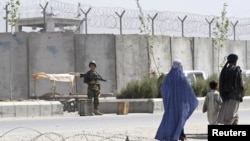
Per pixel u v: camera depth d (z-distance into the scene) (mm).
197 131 31859
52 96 54625
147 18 73938
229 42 87125
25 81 70125
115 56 73938
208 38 84500
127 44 74812
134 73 75125
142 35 75625
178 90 24516
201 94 54062
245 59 90125
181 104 24375
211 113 29484
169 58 79438
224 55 86188
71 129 33094
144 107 49188
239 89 27703
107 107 49406
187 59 81875
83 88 71000
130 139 26906
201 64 83438
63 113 46594
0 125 36688
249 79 60656
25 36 70438
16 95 69438
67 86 69562
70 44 71938
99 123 37906
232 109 27656
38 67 70750
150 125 35906
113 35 73938
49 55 71000
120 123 37812
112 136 27141
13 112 43844
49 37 71125
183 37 81750
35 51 70812
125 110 47531
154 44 77188
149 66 76000
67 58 71688
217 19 80625
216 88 29828
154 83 52500
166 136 24391
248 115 44906
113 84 73625
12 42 69688
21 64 70062
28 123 38188
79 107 46625
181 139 25281
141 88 51812
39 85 69438
